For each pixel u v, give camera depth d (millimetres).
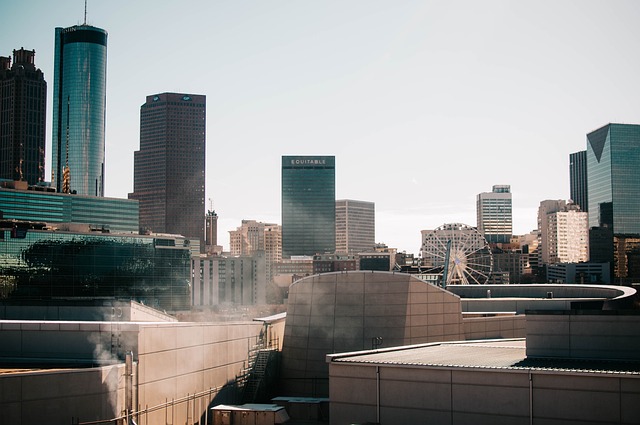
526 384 61156
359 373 67438
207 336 88500
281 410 83188
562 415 59812
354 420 67188
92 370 68312
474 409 62781
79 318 91875
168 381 78938
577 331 69375
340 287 106250
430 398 64500
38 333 75625
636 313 68125
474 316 131875
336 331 105125
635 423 57781
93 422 67875
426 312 106250
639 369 61594
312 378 105562
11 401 63812
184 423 82125
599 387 58938
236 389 96312
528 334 70812
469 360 68688
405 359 69688
